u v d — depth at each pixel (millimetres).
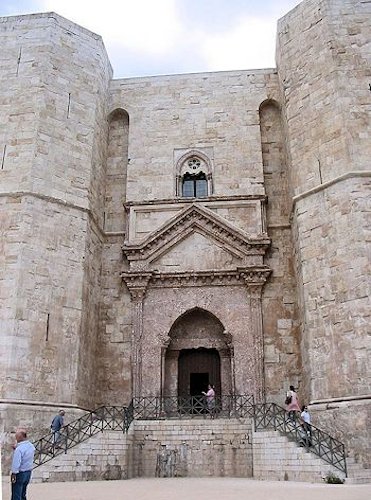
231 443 17453
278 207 24109
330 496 10492
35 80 22250
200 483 14469
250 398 20938
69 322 19938
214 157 25047
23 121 21578
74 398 19188
